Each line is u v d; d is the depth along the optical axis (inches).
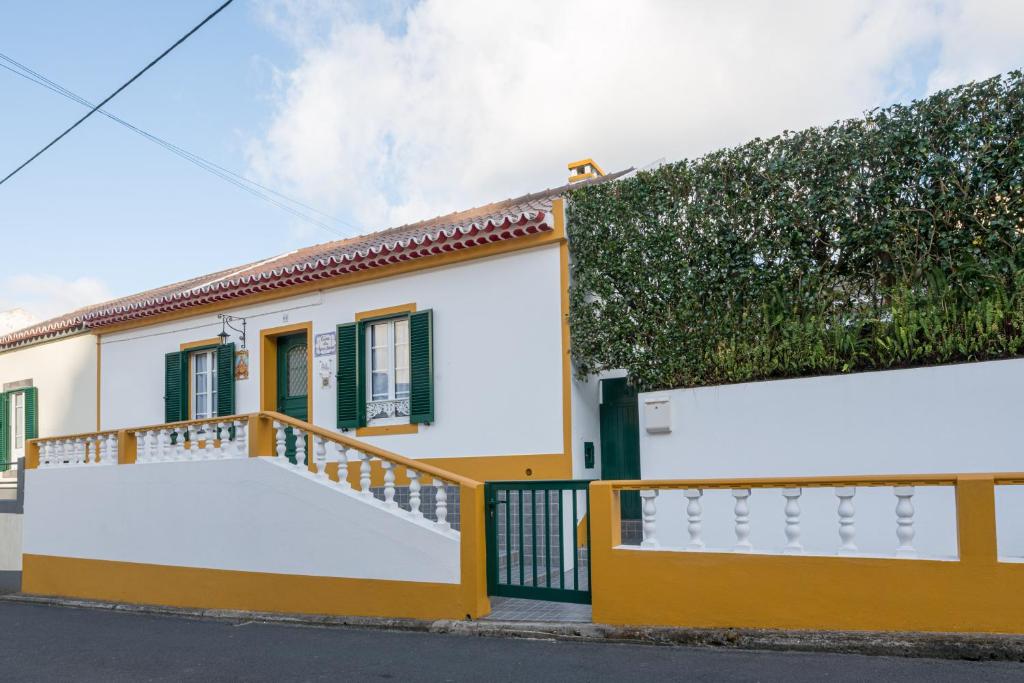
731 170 342.3
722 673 208.5
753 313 331.9
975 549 211.3
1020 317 281.0
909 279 307.6
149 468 385.1
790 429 313.7
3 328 853.8
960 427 282.7
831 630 225.8
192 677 237.5
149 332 542.6
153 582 376.2
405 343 428.5
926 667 202.4
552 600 274.8
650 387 351.3
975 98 296.7
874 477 227.0
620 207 364.5
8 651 291.6
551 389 372.2
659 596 252.2
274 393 481.1
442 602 287.3
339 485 321.4
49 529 435.2
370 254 421.1
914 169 305.7
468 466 392.8
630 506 382.9
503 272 392.8
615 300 361.1
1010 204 289.0
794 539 237.3
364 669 234.1
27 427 624.4
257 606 335.0
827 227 321.1
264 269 617.9
